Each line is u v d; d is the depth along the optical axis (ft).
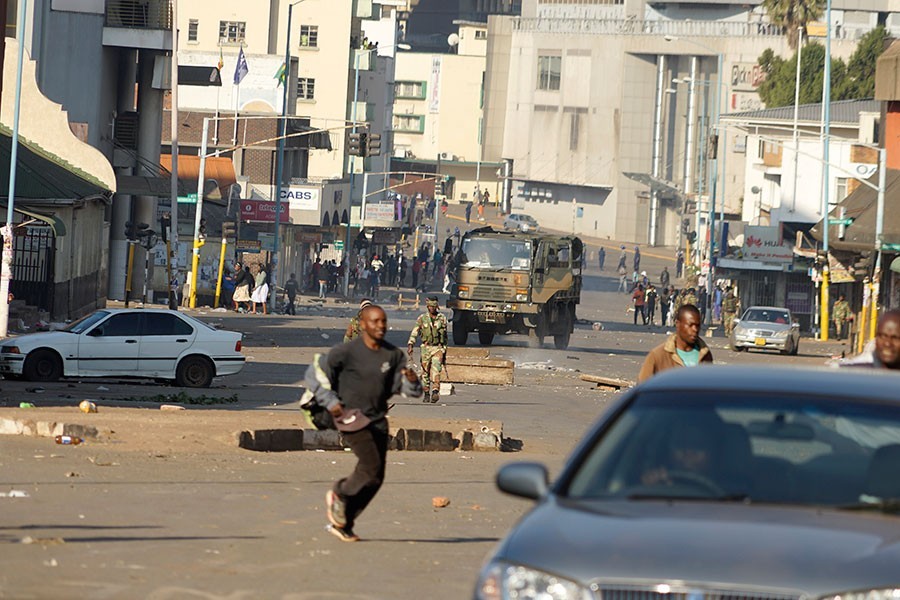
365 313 107.55
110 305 565.94
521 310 440.86
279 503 131.54
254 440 175.94
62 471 144.77
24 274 431.02
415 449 190.29
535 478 65.82
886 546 57.98
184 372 278.46
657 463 66.33
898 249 518.37
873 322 510.99
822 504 63.46
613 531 59.31
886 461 65.72
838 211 612.29
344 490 109.50
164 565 98.58
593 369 381.19
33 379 271.49
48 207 432.66
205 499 131.64
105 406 207.31
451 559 106.42
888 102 573.74
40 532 108.88
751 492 64.28
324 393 106.73
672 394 70.90
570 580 56.54
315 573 98.17
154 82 624.18
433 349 262.88
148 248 555.69
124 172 647.97
